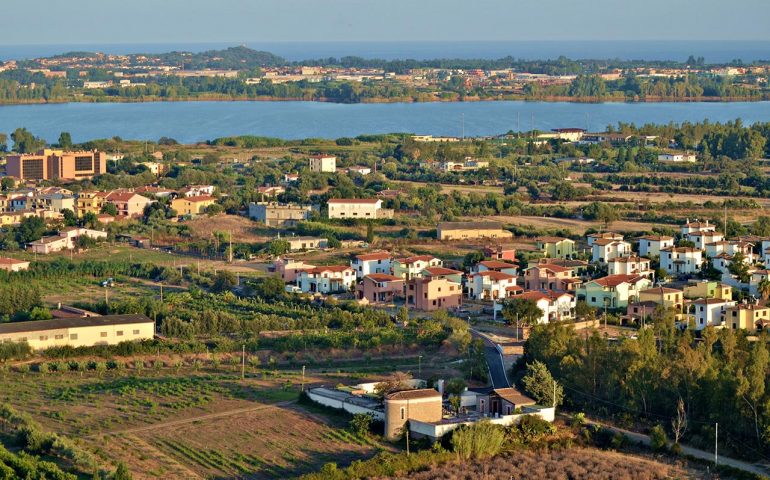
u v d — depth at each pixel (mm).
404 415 165625
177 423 171875
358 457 159625
